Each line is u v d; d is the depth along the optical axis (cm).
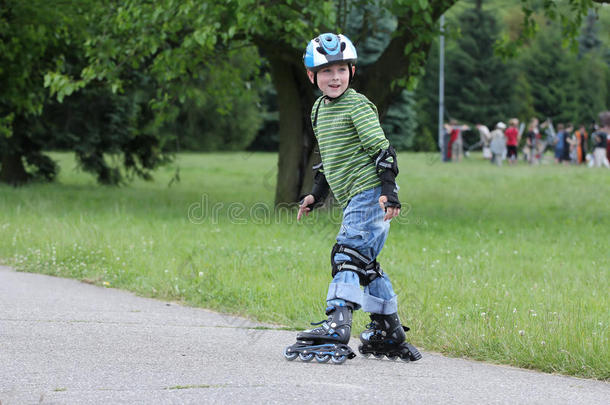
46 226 2339
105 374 915
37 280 1664
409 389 874
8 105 4191
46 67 3762
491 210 3341
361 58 8181
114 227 2422
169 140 5109
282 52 3003
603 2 3225
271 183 5125
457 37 3042
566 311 1298
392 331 1020
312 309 1341
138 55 3145
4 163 4825
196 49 3092
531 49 12712
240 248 2039
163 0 2839
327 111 1001
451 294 1476
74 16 3325
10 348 1041
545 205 3612
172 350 1051
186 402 804
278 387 862
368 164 989
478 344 1086
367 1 2853
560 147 7419
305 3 2795
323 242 2211
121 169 5156
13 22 3331
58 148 4838
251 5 2730
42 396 805
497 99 11938
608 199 3859
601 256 2080
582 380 951
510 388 898
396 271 1755
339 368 970
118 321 1255
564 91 12625
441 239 2362
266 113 11588
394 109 10062
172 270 1703
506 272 1784
